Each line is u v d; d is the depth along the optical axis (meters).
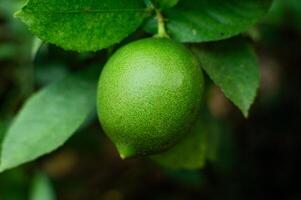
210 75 0.37
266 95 0.82
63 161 0.77
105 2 0.35
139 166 0.78
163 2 0.37
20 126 0.40
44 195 0.52
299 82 0.81
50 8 0.34
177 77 0.34
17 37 0.55
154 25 0.37
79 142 0.57
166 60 0.34
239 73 0.38
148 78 0.34
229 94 0.37
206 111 0.47
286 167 0.79
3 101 0.55
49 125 0.40
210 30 0.37
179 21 0.37
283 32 0.71
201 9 0.37
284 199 0.78
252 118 0.82
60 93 0.40
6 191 0.53
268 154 0.80
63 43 0.35
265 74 0.84
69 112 0.40
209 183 0.73
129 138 0.34
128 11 0.36
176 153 0.41
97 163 0.79
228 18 0.37
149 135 0.34
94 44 0.35
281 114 0.81
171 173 0.63
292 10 0.62
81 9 0.35
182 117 0.34
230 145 0.70
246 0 0.38
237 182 0.75
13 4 0.54
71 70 0.45
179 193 0.77
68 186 0.73
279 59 0.81
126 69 0.34
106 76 0.35
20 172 0.54
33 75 0.51
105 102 0.34
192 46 0.38
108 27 0.36
